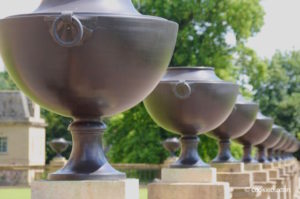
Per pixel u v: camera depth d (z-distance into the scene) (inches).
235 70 1884.8
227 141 552.4
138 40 246.1
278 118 3575.3
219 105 388.5
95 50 242.7
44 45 243.8
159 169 1724.9
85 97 253.8
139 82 254.1
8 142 2524.6
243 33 1862.7
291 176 1268.5
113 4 259.4
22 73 253.0
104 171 263.6
